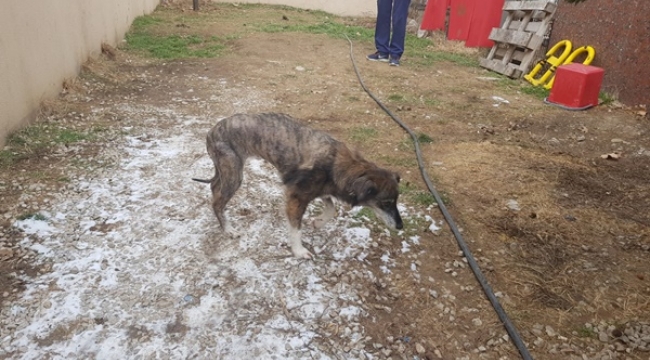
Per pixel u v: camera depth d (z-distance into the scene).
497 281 3.27
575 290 3.21
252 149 3.39
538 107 6.78
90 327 2.68
